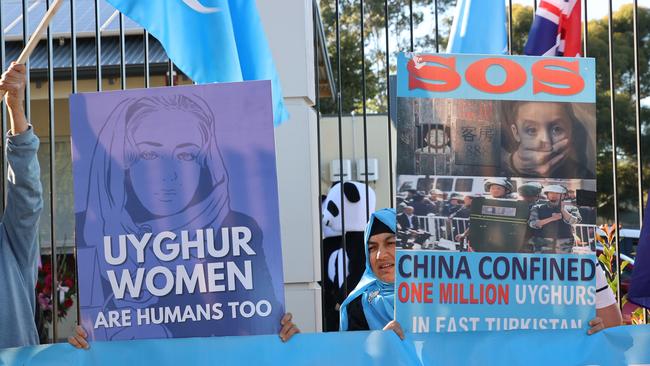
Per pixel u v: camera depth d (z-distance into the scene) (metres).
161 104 2.81
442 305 2.84
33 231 2.95
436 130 2.83
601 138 18.44
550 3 3.63
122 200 2.81
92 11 8.14
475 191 2.83
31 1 8.55
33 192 2.90
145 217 2.80
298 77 4.76
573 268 2.84
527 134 2.85
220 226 2.80
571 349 2.85
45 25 2.88
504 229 2.84
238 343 2.82
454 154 2.83
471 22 3.60
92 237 2.81
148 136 2.81
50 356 2.83
